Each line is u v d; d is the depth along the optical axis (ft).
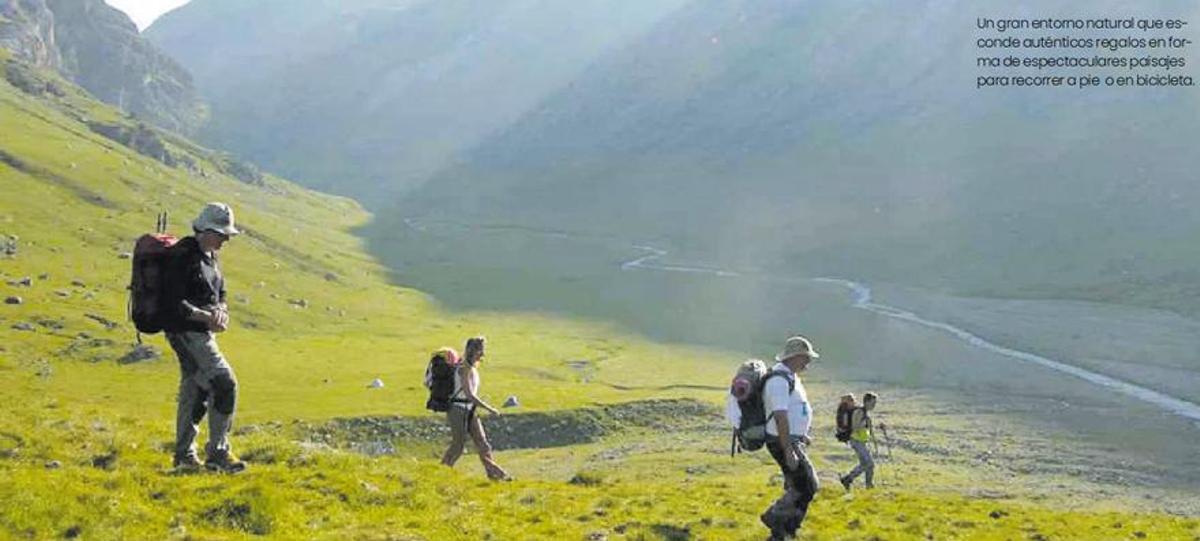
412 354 419.54
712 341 490.49
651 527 62.23
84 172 622.95
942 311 563.48
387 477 65.98
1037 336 471.62
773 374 54.80
